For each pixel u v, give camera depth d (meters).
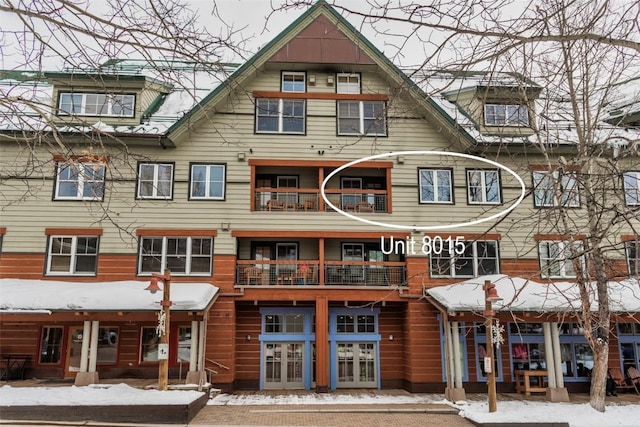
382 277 20.47
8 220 19.33
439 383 19.09
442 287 19.25
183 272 19.61
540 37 5.07
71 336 19.62
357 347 20.62
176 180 20.12
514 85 12.52
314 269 20.20
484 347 19.78
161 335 15.06
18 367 19.16
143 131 19.59
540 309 16.72
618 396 18.22
